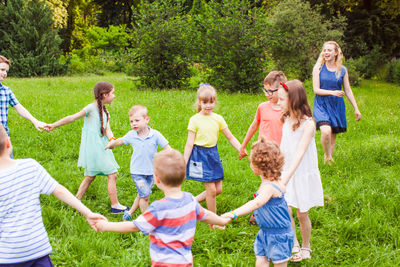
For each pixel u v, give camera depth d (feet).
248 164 20.13
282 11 59.72
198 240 12.23
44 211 13.37
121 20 138.00
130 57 54.75
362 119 31.86
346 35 89.81
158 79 53.88
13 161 7.97
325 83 19.51
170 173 8.23
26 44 82.84
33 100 35.81
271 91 13.34
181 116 31.24
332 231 13.24
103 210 14.67
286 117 11.76
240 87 51.34
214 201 13.73
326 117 19.35
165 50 53.01
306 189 11.46
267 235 9.75
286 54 60.18
